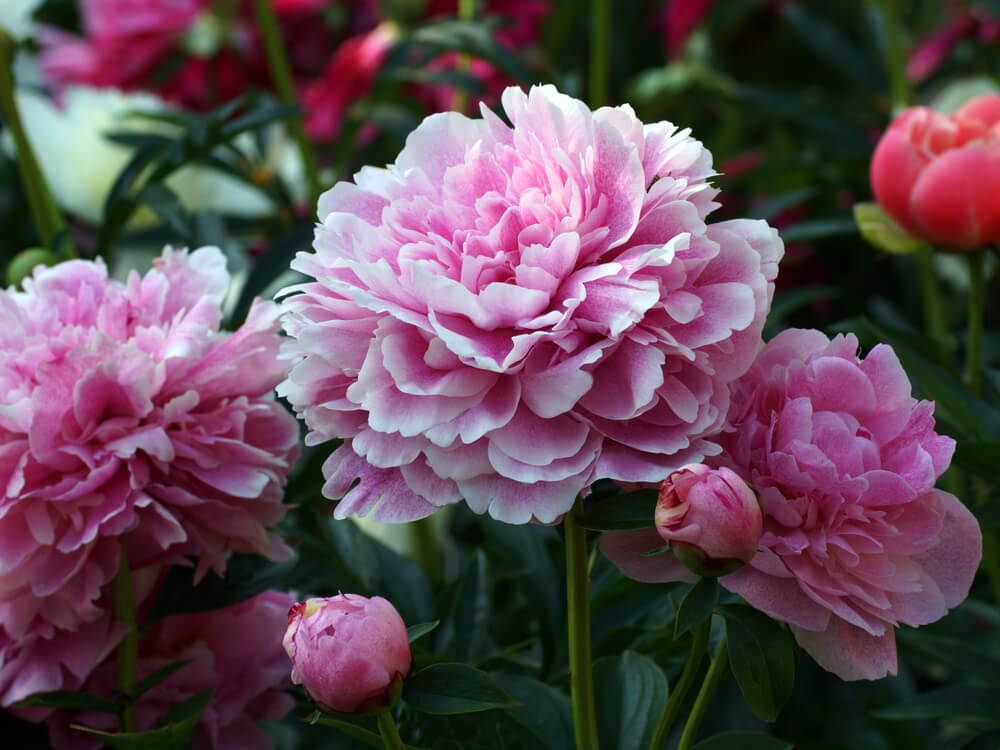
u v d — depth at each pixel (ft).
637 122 2.58
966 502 3.66
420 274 2.46
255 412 2.93
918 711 3.17
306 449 3.42
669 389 2.51
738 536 2.45
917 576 2.57
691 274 2.53
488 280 2.52
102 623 2.96
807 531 2.56
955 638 3.58
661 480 2.49
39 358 2.84
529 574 3.37
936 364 3.33
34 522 2.81
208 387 2.91
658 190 2.53
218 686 3.09
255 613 3.14
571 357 2.48
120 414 2.87
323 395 2.60
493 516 2.49
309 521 3.46
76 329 2.88
